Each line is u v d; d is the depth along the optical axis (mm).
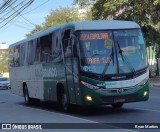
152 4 37781
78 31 15945
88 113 17094
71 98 16750
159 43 39562
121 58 15859
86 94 15555
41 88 20609
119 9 39344
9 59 27359
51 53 18703
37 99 23172
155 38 39219
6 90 47312
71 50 16281
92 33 15961
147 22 38938
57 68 18000
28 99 23266
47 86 19594
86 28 15992
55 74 18328
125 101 15695
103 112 17125
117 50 15914
